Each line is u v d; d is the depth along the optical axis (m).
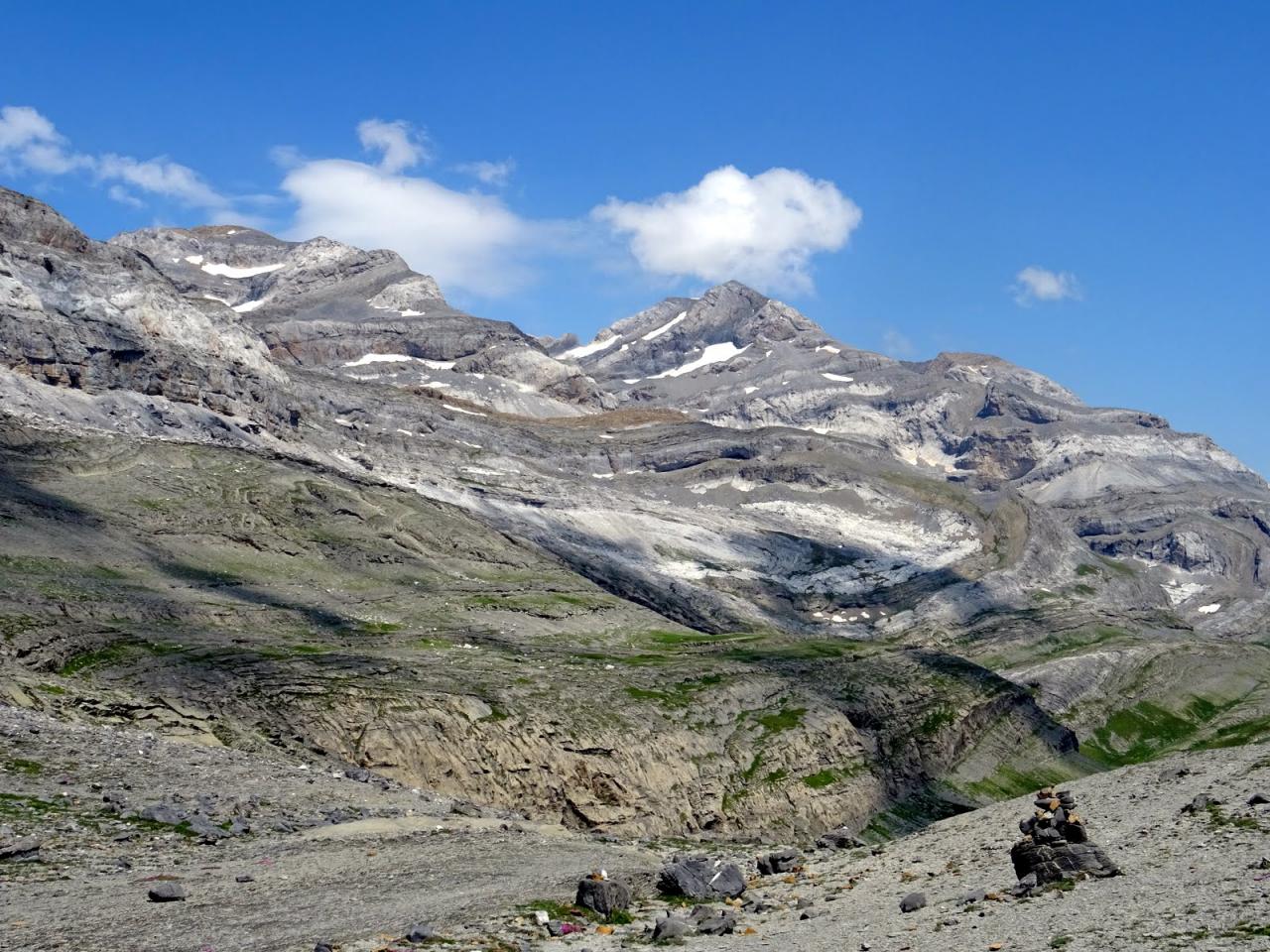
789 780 144.62
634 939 39.16
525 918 40.97
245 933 36.72
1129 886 38.12
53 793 56.72
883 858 55.12
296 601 180.25
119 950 34.34
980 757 194.38
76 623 127.94
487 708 123.19
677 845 72.50
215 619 152.88
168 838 52.09
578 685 142.88
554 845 60.00
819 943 37.12
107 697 94.00
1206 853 40.97
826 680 184.88
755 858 63.56
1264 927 30.58
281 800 64.69
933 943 34.94
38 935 35.53
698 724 144.62
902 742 176.88
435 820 64.44
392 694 118.62
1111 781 65.06
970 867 47.56
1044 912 36.53
